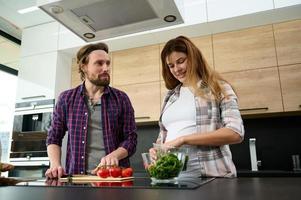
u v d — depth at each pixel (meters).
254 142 2.42
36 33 3.05
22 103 2.90
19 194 0.61
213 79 1.16
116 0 1.25
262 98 2.27
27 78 2.95
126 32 1.58
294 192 0.53
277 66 2.28
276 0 2.19
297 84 2.20
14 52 3.46
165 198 0.50
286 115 2.42
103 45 1.55
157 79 2.65
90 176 1.05
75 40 2.83
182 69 1.26
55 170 1.09
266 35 2.36
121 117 1.51
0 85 3.43
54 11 1.34
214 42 2.51
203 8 2.39
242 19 2.33
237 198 0.48
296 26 2.30
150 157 0.90
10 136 3.04
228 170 1.09
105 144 1.41
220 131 1.03
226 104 1.10
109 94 1.50
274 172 2.05
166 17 1.42
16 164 2.75
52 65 2.88
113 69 2.84
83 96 1.49
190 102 1.21
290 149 2.42
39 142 2.70
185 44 1.26
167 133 1.27
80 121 1.44
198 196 0.52
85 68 1.54
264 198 0.47
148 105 2.62
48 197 0.55
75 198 0.53
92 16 1.40
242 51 2.40
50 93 2.80
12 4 2.70
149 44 2.75
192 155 1.09
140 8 1.33
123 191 0.62
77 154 1.39
